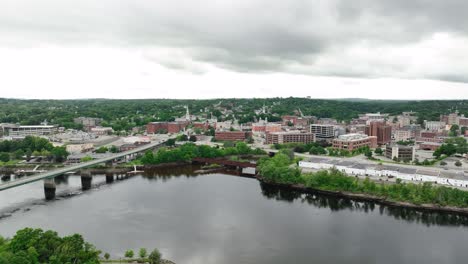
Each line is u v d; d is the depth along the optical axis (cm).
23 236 14912
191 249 18950
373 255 18612
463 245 19950
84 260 14500
